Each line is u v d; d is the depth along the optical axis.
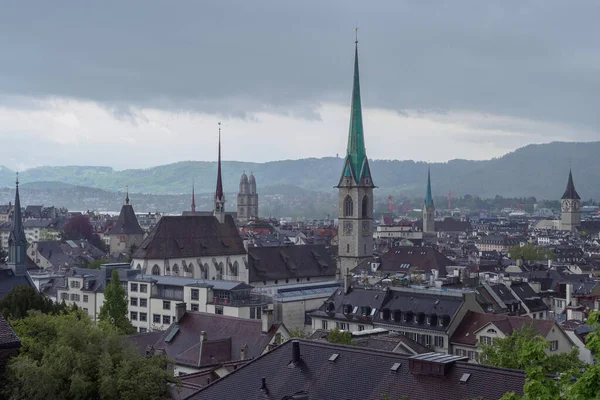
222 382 81.88
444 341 169.88
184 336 149.50
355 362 76.88
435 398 69.31
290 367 79.81
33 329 107.44
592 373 49.34
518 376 68.19
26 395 89.50
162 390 100.88
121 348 105.00
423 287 197.25
